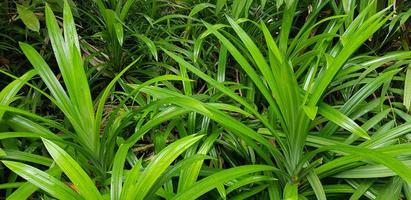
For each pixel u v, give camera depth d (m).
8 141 1.99
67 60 1.86
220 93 2.17
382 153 1.50
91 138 1.82
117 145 2.07
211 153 2.11
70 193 1.40
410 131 1.82
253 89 2.37
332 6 2.52
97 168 1.89
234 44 2.59
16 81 1.86
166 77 1.77
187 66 1.86
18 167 1.39
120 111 2.38
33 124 1.87
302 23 2.94
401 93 2.24
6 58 3.01
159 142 2.04
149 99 2.33
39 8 3.04
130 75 2.84
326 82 1.66
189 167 1.69
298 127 1.73
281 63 1.66
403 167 1.42
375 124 2.00
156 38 2.93
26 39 3.02
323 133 2.03
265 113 2.27
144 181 1.41
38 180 1.39
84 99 1.76
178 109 1.86
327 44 2.24
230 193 1.88
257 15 2.88
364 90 2.02
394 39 2.64
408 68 2.08
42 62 1.88
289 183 1.72
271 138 2.05
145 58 2.92
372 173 1.73
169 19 3.06
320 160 1.73
